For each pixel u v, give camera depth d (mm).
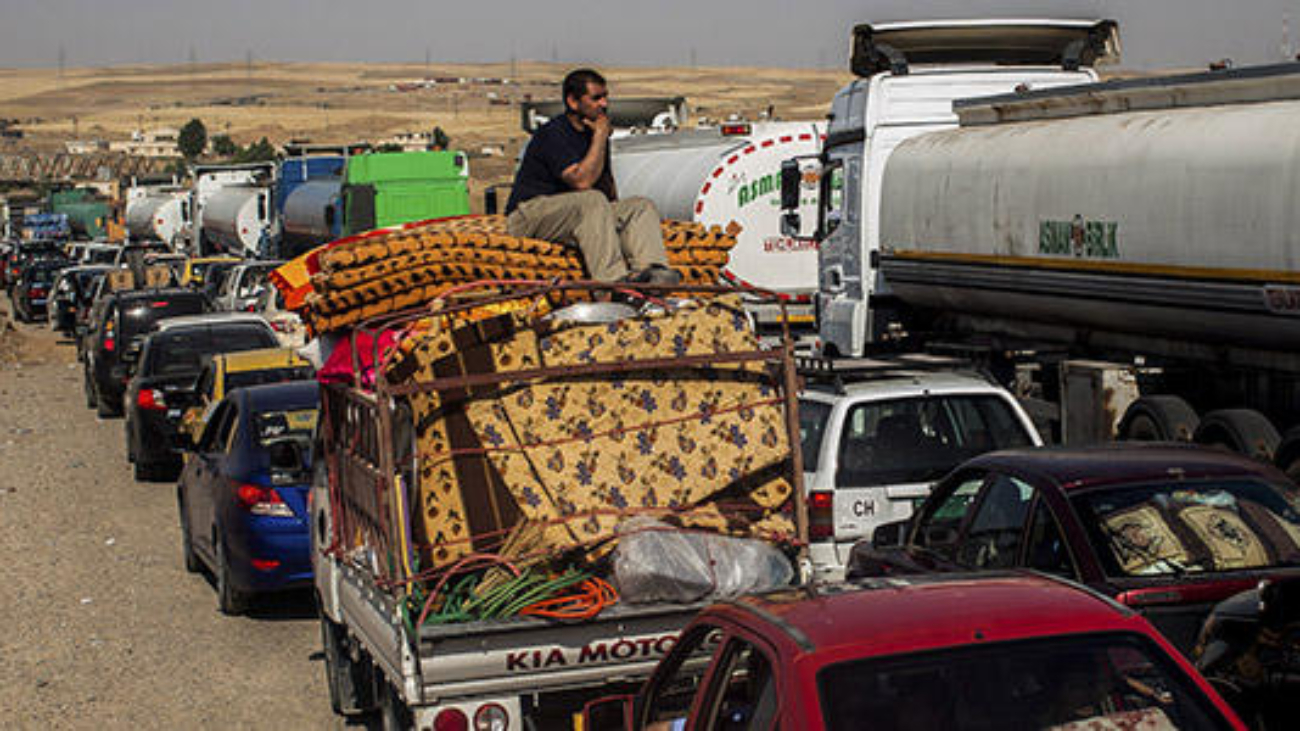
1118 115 12594
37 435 26031
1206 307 11148
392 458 7055
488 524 7258
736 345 7676
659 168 24312
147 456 20344
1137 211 11781
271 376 17719
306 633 12383
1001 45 17766
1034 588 5000
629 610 7039
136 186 70688
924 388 10273
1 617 13273
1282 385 11242
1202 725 4402
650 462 7441
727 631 5172
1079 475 7234
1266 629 6070
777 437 7648
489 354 7340
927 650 4527
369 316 8227
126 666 11508
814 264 22031
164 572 15000
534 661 6961
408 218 34531
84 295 39875
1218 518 6902
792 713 4426
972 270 14648
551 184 8977
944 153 15211
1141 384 12367
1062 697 4426
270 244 41875
